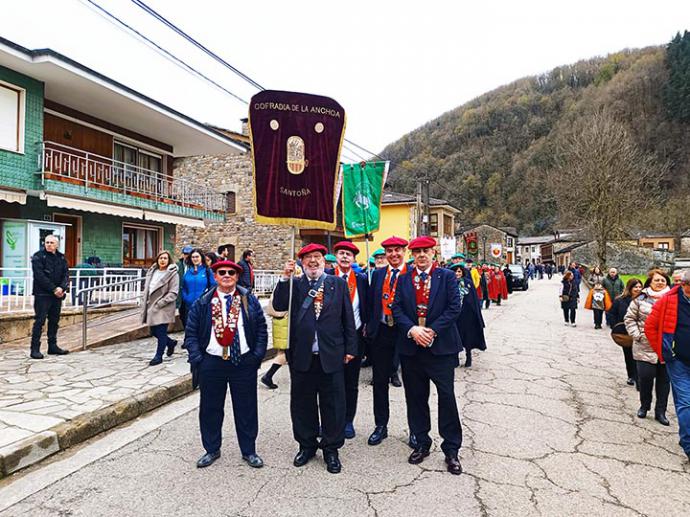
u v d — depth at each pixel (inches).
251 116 180.5
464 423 196.7
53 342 285.6
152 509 124.0
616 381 273.3
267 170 180.1
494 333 471.2
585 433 186.2
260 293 745.0
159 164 730.8
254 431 155.2
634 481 143.6
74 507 124.6
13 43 434.0
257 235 938.7
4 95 464.1
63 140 559.2
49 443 157.2
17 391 209.3
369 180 313.6
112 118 609.9
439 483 140.9
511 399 233.1
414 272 162.4
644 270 1598.2
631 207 1283.2
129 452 161.8
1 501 127.5
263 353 155.3
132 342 337.4
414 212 1170.0
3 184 455.8
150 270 270.2
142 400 202.7
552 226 3284.9
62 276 284.8
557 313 679.7
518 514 123.0
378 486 138.7
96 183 546.3
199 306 155.1
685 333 163.3
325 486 138.5
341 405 154.1
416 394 159.5
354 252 208.2
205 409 153.5
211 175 973.8
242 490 135.2
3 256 454.3
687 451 158.9
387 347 179.8
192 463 153.4
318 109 187.3
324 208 186.7
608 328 508.4
